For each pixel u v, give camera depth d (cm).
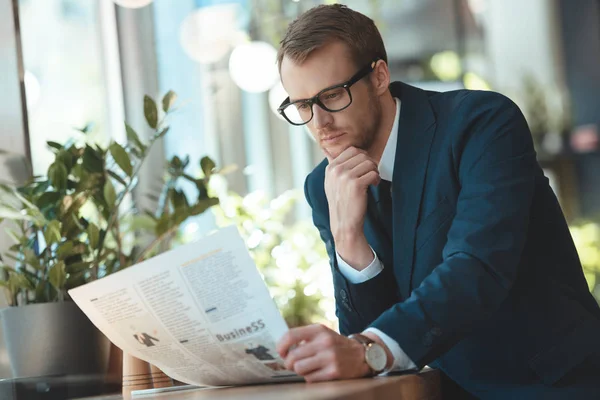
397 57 666
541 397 152
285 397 103
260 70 470
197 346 133
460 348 161
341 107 169
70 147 208
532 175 157
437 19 674
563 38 705
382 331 134
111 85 368
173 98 221
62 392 177
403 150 169
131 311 133
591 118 698
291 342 127
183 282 127
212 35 451
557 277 163
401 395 122
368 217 177
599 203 687
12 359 189
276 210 455
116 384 195
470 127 163
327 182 172
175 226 213
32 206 196
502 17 700
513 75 704
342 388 111
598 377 153
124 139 367
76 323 188
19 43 240
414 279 164
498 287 142
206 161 223
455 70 677
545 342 156
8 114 237
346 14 172
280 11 527
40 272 209
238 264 124
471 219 150
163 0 419
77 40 346
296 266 430
